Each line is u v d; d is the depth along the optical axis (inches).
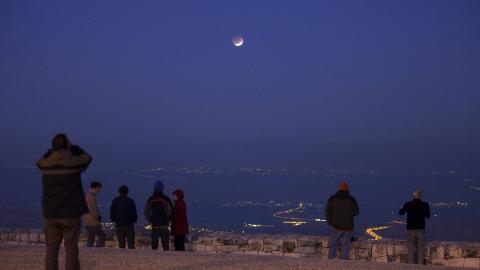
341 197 628.1
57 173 313.6
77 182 319.3
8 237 716.7
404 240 650.8
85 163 320.2
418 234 617.6
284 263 428.5
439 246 617.3
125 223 691.4
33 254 450.9
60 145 315.3
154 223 679.7
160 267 398.9
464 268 445.4
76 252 325.1
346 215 624.4
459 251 609.6
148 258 442.0
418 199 624.7
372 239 652.7
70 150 319.3
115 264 409.4
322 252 647.8
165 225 680.4
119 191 699.4
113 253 475.8
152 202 682.2
